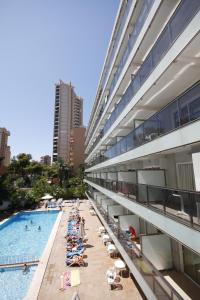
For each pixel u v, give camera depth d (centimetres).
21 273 1371
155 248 937
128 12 1459
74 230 2164
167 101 1070
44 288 1066
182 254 898
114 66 2014
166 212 712
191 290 746
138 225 1448
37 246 2062
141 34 1142
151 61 902
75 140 8125
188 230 538
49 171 7194
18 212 3428
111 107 2220
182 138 621
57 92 10231
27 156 7025
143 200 952
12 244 2127
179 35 643
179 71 757
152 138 883
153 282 735
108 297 962
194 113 559
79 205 4084
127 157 1297
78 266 1341
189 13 605
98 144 2802
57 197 4794
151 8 995
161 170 1017
